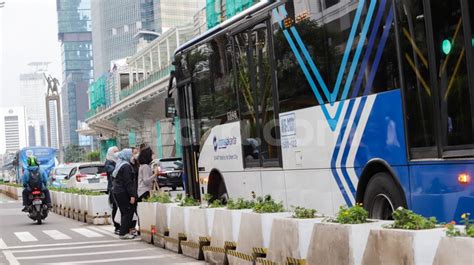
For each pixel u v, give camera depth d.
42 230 18.39
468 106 6.28
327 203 9.01
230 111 12.29
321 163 9.11
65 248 13.52
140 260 10.95
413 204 7.19
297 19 9.61
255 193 11.36
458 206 6.46
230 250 9.15
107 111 56.66
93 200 19.42
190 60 14.20
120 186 14.55
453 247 4.67
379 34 7.69
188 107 14.54
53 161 56.41
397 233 5.37
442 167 6.69
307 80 9.38
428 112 6.89
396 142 7.44
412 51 7.11
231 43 12.05
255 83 11.12
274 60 10.37
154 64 48.62
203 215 10.33
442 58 6.65
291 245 7.30
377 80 7.76
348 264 6.13
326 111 8.93
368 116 7.95
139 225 14.30
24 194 20.75
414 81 7.10
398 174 7.43
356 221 6.34
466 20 6.29
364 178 8.13
